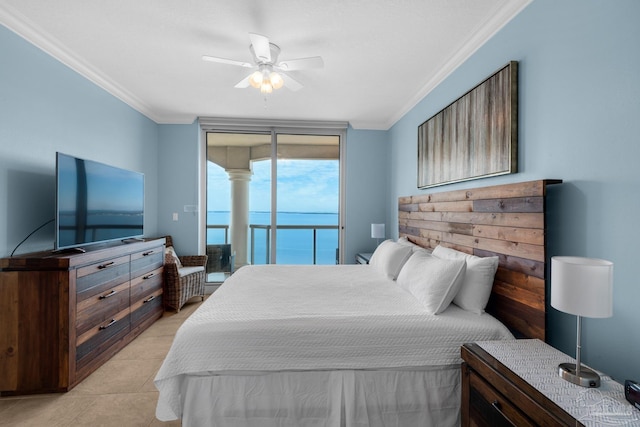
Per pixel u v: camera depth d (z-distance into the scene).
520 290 1.74
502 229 1.90
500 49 2.05
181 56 2.67
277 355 1.61
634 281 1.24
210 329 1.63
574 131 1.49
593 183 1.40
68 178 2.33
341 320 1.70
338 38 2.36
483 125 2.18
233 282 2.56
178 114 4.28
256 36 2.02
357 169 4.65
